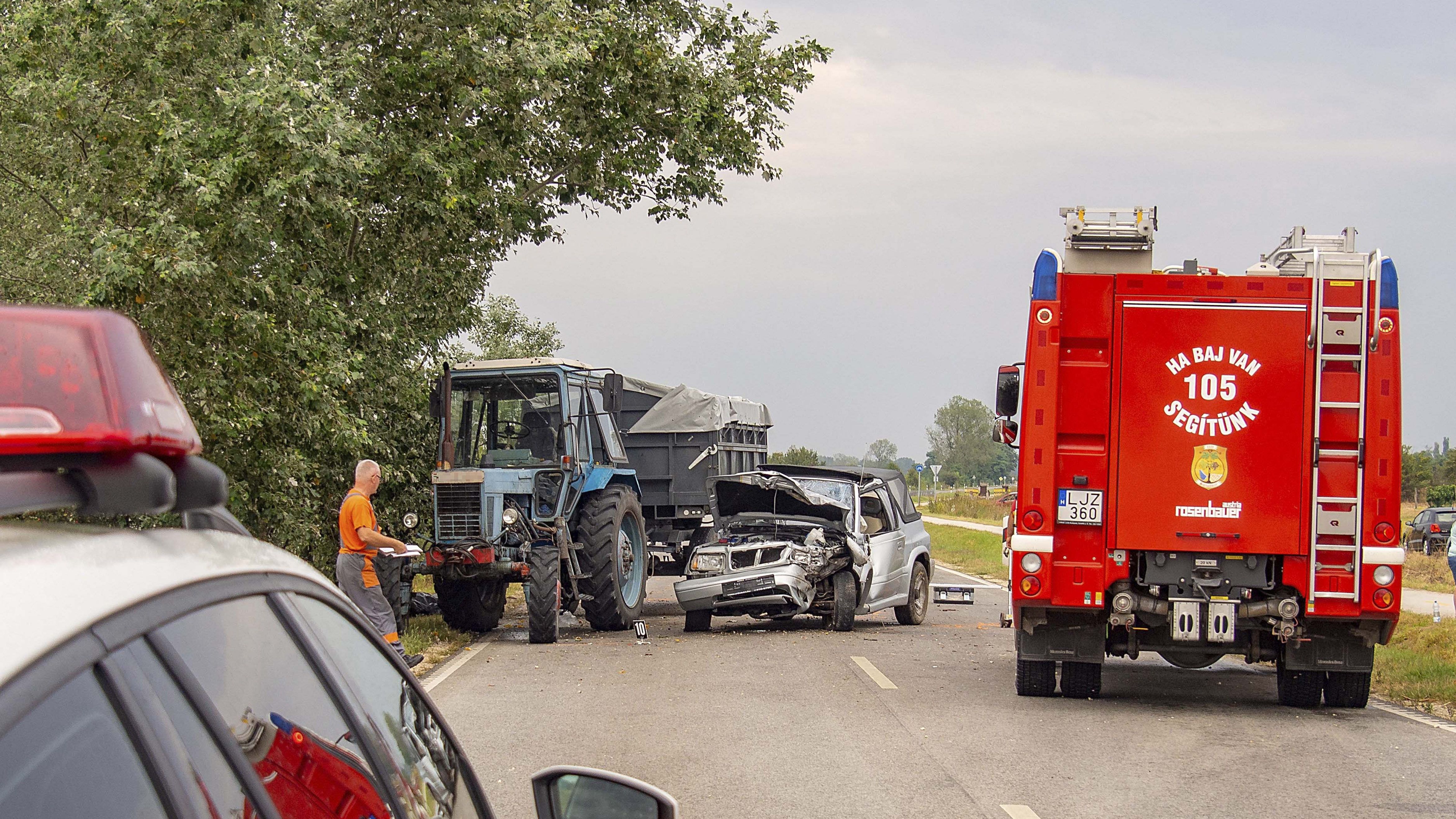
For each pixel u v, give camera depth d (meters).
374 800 1.99
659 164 21.34
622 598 15.66
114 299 11.98
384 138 16.67
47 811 1.09
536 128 19.11
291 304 13.29
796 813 6.39
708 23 21.78
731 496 16.16
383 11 16.95
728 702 9.92
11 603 1.14
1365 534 9.32
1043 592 9.55
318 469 15.02
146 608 1.36
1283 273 9.67
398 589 14.15
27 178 14.57
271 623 1.81
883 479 17.16
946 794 6.81
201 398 12.37
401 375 16.58
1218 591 9.57
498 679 11.25
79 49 12.96
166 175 12.44
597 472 16.02
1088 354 9.65
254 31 13.54
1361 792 6.90
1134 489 9.55
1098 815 6.36
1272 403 9.45
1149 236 9.48
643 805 2.56
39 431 1.16
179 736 1.37
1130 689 11.05
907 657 12.95
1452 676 11.32
